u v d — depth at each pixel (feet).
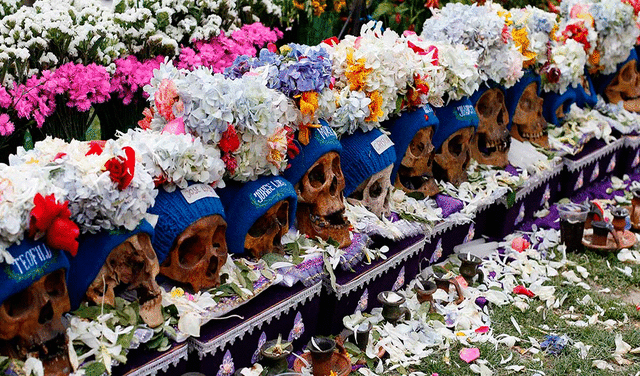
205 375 10.82
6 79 13.42
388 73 13.85
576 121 21.81
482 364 12.76
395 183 15.80
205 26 16.57
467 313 14.17
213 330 10.87
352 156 13.87
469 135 16.65
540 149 19.63
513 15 18.76
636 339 14.17
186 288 11.05
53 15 13.99
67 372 9.12
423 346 13.09
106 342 9.60
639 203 19.40
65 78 13.84
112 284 9.86
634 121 23.21
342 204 13.15
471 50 16.31
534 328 14.28
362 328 12.65
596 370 13.17
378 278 13.92
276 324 11.93
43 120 13.58
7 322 8.56
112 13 15.88
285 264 12.21
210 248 10.90
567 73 19.86
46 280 8.97
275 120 11.43
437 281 14.70
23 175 8.84
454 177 16.79
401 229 14.39
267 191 11.82
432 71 15.05
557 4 23.67
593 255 17.66
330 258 12.88
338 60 13.60
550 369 13.03
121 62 15.07
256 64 12.57
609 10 21.27
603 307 15.42
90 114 15.05
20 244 8.63
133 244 9.86
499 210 17.78
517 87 18.94
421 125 15.07
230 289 11.30
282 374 11.12
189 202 10.56
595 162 21.70
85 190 9.14
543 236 18.22
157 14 15.80
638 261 17.57
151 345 10.09
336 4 20.17
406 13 21.48
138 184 9.55
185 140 10.51
